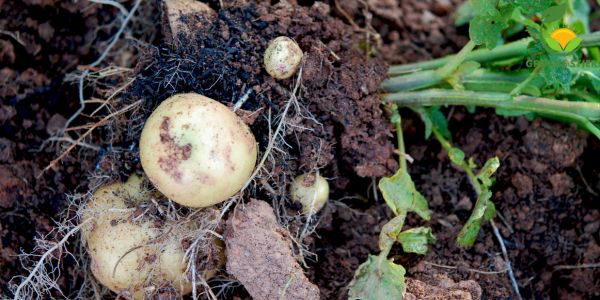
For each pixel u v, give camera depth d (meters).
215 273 0.62
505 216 0.67
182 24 0.62
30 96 0.68
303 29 0.63
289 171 0.62
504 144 0.68
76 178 0.66
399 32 0.73
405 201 0.62
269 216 0.60
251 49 0.62
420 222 0.67
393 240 0.61
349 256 0.65
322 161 0.63
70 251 0.65
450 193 0.68
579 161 0.68
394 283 0.60
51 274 0.65
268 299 0.59
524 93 0.65
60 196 0.66
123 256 0.58
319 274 0.64
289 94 0.61
